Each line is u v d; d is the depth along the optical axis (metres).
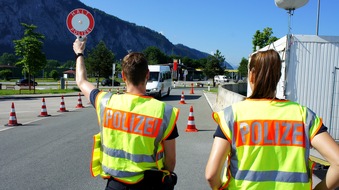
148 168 2.26
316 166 4.38
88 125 11.56
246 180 1.80
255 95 1.96
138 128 2.24
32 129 10.67
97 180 5.57
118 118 2.30
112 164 2.29
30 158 6.96
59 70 110.44
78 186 5.26
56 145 8.24
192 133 10.12
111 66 42.84
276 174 1.78
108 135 2.33
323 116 8.18
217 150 1.86
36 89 36.81
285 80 8.15
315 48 8.07
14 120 11.45
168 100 23.80
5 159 6.87
